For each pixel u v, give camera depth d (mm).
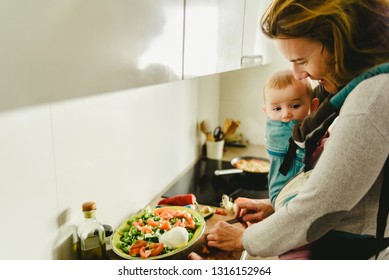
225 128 2152
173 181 1657
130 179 1257
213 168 1831
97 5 479
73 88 454
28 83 394
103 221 1106
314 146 935
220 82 2258
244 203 1214
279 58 2088
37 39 396
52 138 842
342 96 756
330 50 701
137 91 1247
